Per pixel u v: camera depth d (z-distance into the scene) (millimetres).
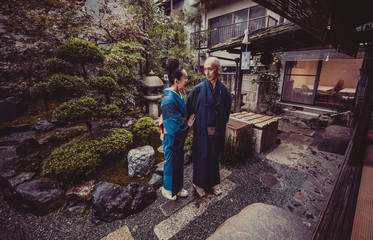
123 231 2104
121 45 5008
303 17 1604
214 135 2426
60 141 4273
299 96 7668
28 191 2352
